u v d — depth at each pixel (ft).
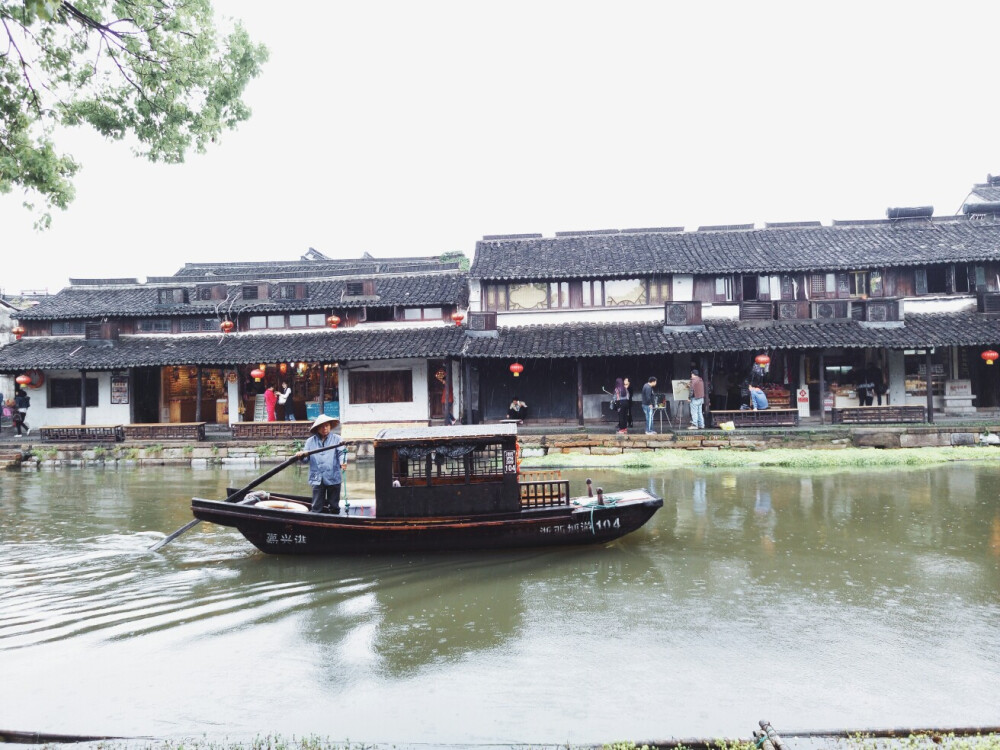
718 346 66.59
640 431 69.46
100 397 80.69
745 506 41.60
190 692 18.88
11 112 30.48
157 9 33.12
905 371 73.41
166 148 36.17
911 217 81.05
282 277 90.27
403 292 81.71
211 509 31.30
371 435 75.41
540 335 73.05
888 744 15.33
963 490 44.68
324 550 32.22
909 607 24.26
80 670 20.35
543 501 33.91
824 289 73.51
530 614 24.47
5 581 29.04
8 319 92.58
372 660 20.80
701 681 18.92
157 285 85.92
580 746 15.55
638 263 75.00
